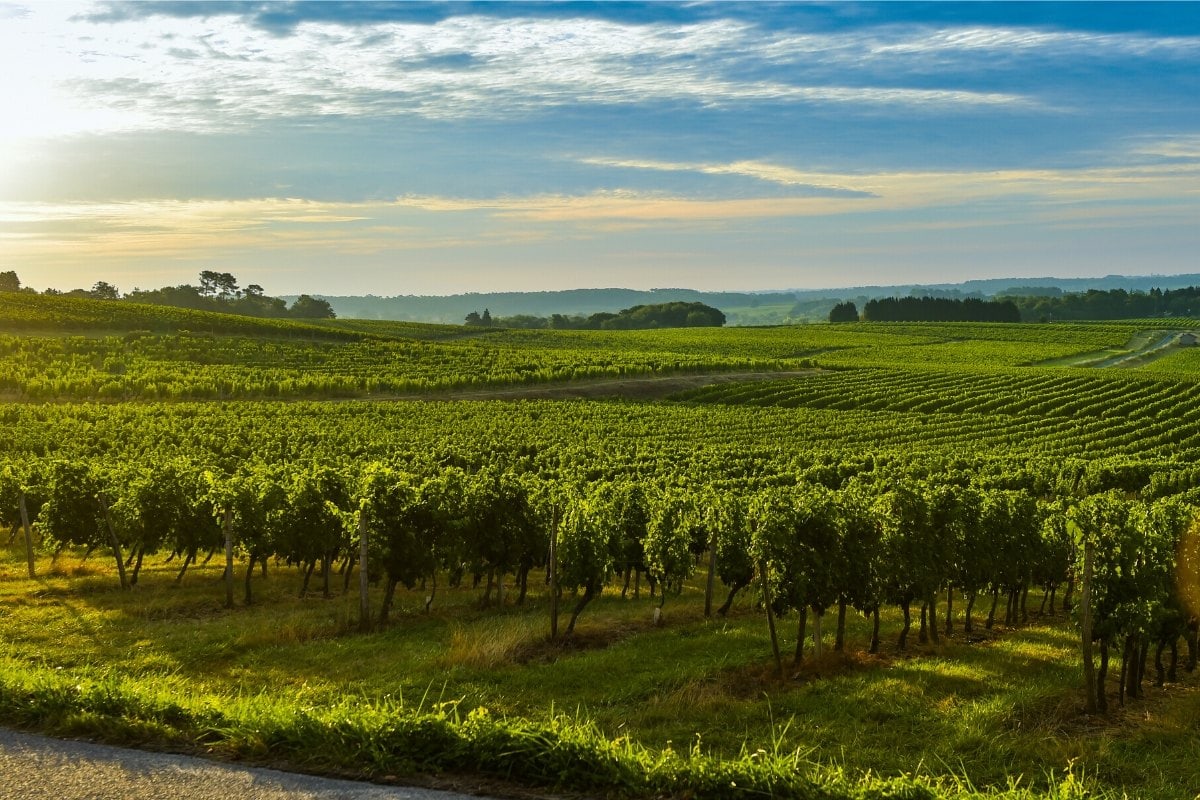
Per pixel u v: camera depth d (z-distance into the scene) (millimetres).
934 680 14484
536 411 74062
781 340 159625
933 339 163125
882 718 12500
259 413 67812
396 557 19500
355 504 21969
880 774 9906
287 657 15703
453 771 8234
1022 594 22109
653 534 21453
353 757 8312
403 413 70500
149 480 23938
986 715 12219
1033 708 12938
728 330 187125
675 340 160000
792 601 16016
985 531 20047
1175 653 15586
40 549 29484
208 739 8875
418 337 162125
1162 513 17250
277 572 27281
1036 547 21109
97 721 9062
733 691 14133
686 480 38781
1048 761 10672
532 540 21875
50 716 9289
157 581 24453
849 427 69438
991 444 64125
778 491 19625
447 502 20516
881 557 17156
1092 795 8508
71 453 44719
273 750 8586
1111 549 13688
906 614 18156
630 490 26094
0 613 19047
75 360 87812
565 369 95000
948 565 18812
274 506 22453
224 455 47219
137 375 80000
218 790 7684
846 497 18031
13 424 57375
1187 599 15039
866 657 16656
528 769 8141
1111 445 63469
